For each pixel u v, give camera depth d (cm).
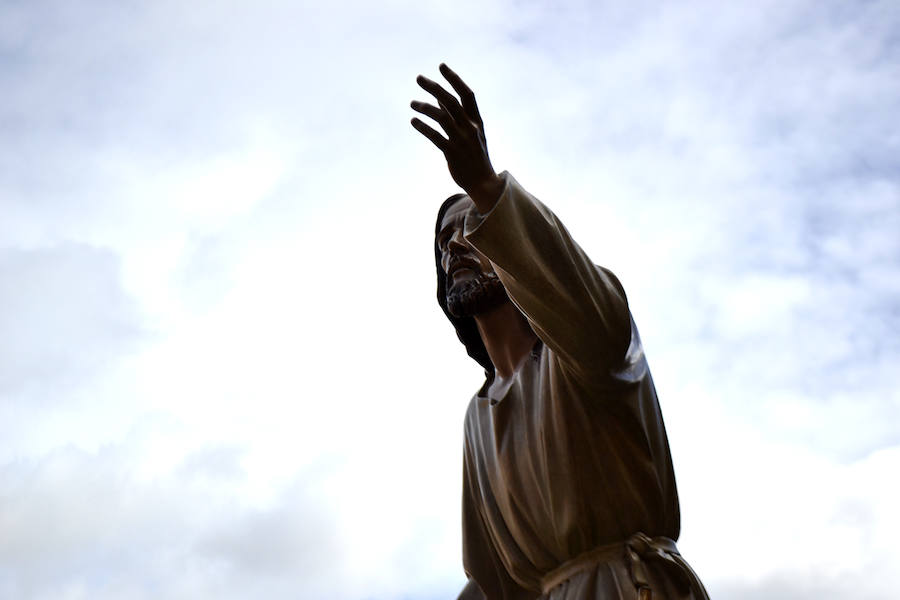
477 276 1022
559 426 918
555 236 870
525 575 956
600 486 911
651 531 915
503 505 962
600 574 897
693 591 894
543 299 869
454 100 861
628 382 905
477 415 1015
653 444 920
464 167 867
